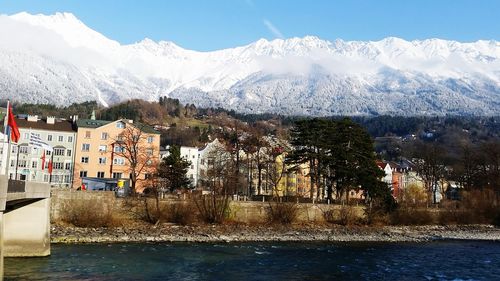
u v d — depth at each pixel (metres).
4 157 42.72
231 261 57.00
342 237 85.50
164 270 49.59
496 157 135.00
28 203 50.31
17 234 49.88
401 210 108.31
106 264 50.94
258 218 93.88
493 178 131.25
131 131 117.56
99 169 127.06
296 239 80.88
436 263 61.81
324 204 100.25
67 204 80.62
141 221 85.38
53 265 47.78
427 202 123.69
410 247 78.12
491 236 99.31
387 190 107.62
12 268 44.91
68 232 73.06
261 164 120.19
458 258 67.06
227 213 91.12
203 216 89.62
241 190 129.25
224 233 81.12
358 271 53.91
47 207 51.34
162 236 74.75
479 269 58.25
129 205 85.56
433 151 148.12
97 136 127.69
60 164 124.12
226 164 109.44
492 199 122.31
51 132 123.94
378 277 51.00
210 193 93.25
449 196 170.00
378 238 87.25
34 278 41.75
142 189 120.88
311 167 109.69
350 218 99.94
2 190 27.50
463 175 145.88
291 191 152.50
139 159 119.56
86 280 42.44
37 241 50.50
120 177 127.88
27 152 119.31
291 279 47.91
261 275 49.34
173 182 117.19
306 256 63.31
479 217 117.75
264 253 64.38
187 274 48.19
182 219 86.62
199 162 161.50
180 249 64.81
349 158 102.69
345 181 105.25
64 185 122.69
